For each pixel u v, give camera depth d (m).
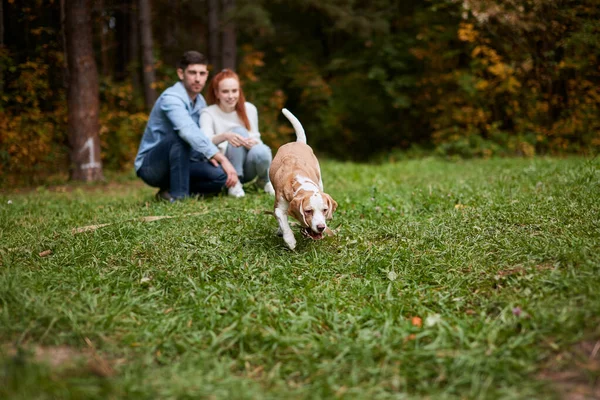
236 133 6.52
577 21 9.98
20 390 2.17
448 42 15.38
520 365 2.47
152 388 2.32
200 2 19.78
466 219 4.61
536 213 4.54
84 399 2.19
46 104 12.30
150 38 13.36
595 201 4.67
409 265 3.79
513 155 12.35
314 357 2.63
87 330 2.83
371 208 5.24
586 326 2.68
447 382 2.46
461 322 2.87
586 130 11.58
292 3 16.69
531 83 12.08
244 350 2.78
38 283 3.39
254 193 6.70
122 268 3.78
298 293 3.39
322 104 18.69
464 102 14.70
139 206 5.98
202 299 3.27
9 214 5.67
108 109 13.05
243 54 18.28
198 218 5.01
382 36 17.45
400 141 18.22
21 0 12.22
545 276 3.24
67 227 4.95
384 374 2.49
